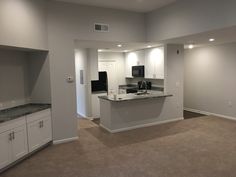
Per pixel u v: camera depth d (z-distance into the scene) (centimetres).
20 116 351
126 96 565
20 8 351
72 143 454
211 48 671
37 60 445
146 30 555
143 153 392
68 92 459
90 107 691
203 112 720
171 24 479
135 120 561
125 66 855
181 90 628
